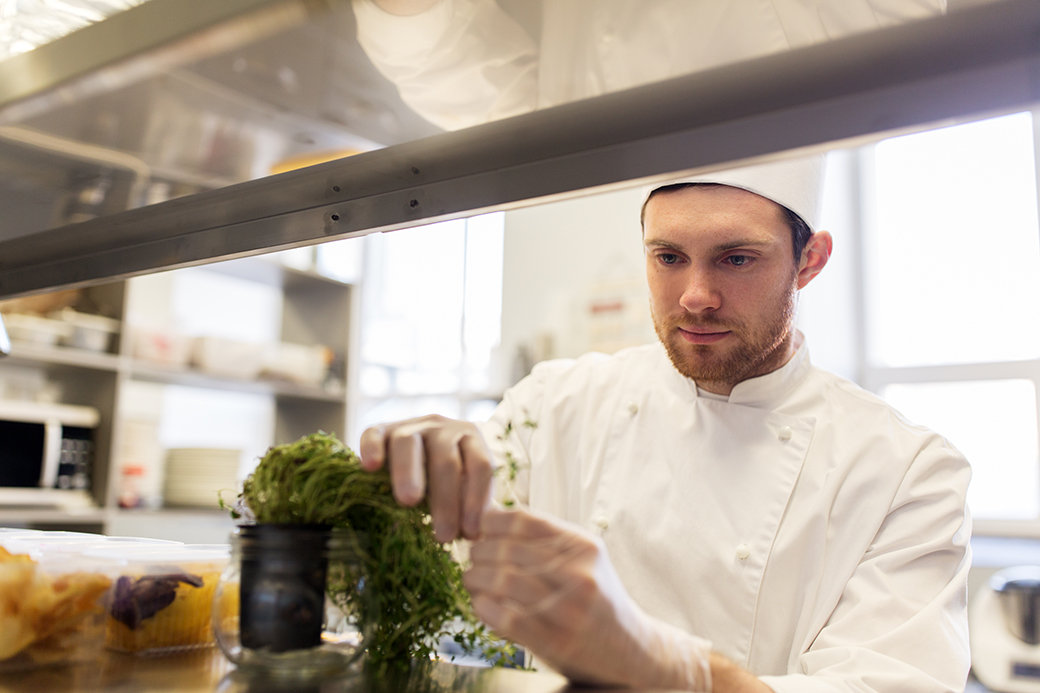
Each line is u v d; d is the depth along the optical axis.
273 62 0.75
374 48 0.71
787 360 1.37
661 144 0.77
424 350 4.98
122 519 3.21
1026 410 3.63
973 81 0.62
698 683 0.75
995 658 2.79
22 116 0.89
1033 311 3.65
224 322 4.24
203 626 0.85
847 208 4.12
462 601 0.77
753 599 1.24
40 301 3.01
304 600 0.70
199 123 0.89
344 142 0.90
